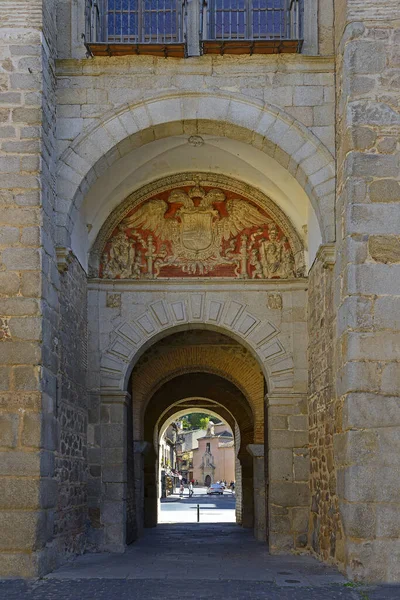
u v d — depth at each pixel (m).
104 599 8.19
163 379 17.94
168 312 13.84
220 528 20.08
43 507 9.62
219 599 8.23
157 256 14.13
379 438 9.34
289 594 8.52
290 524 12.98
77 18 11.80
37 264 9.97
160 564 11.15
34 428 9.59
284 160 11.70
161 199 14.30
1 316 9.84
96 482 13.27
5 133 10.26
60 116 11.53
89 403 13.50
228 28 12.02
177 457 78.38
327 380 11.30
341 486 9.83
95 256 13.95
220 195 14.23
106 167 11.84
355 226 9.82
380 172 9.95
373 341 9.55
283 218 14.05
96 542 13.10
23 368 9.72
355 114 10.09
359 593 8.49
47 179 10.65
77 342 12.63
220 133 11.85
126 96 11.59
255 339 13.73
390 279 9.69
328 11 11.71
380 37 10.25
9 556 9.38
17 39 10.45
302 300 13.75
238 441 23.11
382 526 9.17
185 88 11.55
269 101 11.52
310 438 13.03
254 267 14.04
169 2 11.98
